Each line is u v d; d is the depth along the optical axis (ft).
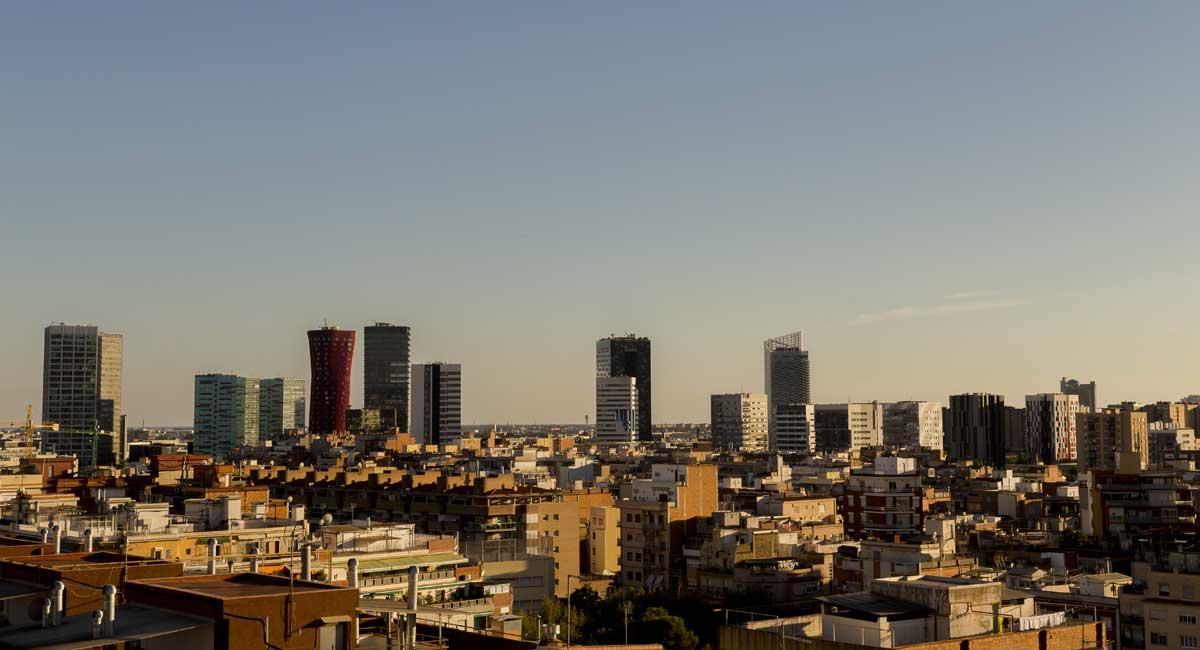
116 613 211.61
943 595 343.46
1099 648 356.18
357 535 565.94
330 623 206.69
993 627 347.15
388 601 261.44
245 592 212.02
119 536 524.52
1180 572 593.83
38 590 241.76
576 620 650.43
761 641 345.10
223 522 607.78
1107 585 624.59
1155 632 569.23
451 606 459.73
